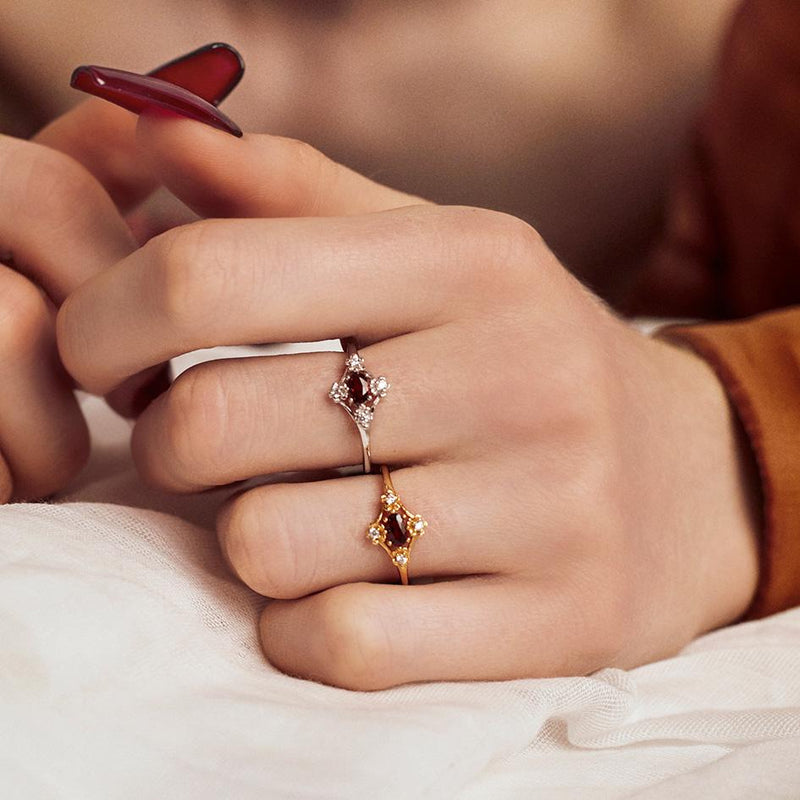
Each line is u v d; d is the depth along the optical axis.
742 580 0.39
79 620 0.31
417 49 0.87
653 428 0.37
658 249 0.68
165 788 0.30
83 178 0.37
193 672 0.32
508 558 0.34
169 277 0.33
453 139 0.89
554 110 0.90
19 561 0.32
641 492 0.36
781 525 0.39
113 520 0.34
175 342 0.33
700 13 0.93
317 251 0.33
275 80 0.86
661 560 0.37
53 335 0.37
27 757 0.30
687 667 0.36
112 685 0.31
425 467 0.35
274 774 0.30
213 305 0.33
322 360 0.34
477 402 0.34
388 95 0.88
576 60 0.89
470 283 0.34
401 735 0.31
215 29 0.85
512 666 0.34
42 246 0.37
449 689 0.33
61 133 0.40
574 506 0.34
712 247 0.65
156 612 0.32
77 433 0.37
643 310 0.69
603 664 0.35
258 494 0.34
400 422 0.34
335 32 0.86
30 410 0.36
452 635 0.33
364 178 0.37
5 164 0.37
